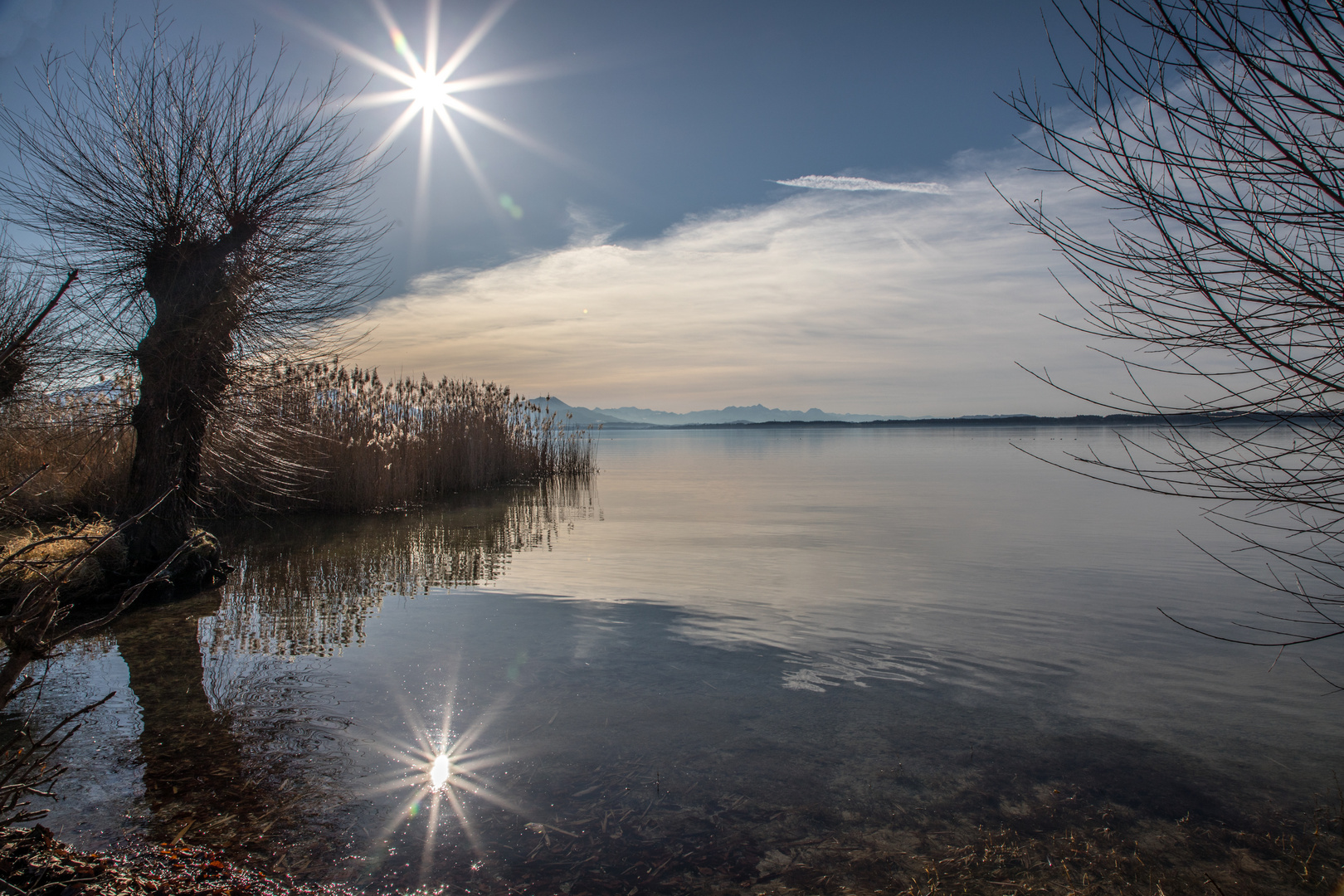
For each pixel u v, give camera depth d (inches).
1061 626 254.7
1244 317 112.0
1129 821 132.1
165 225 299.1
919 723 174.1
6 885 91.0
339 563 369.7
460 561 377.7
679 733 167.6
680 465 1295.5
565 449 1005.2
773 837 126.6
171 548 300.8
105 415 309.4
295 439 450.9
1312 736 166.9
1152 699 188.5
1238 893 111.8
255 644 232.7
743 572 349.1
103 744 158.6
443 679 201.2
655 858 119.8
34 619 88.5
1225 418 116.0
